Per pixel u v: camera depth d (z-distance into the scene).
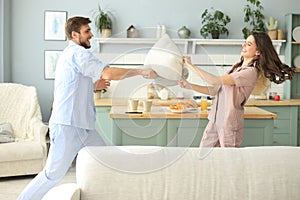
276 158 2.33
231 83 3.26
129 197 2.23
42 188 3.36
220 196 2.26
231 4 6.50
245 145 3.76
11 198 4.29
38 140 5.17
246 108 4.23
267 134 3.77
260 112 3.90
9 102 5.63
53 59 6.34
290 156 2.34
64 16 6.32
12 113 5.59
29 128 5.52
